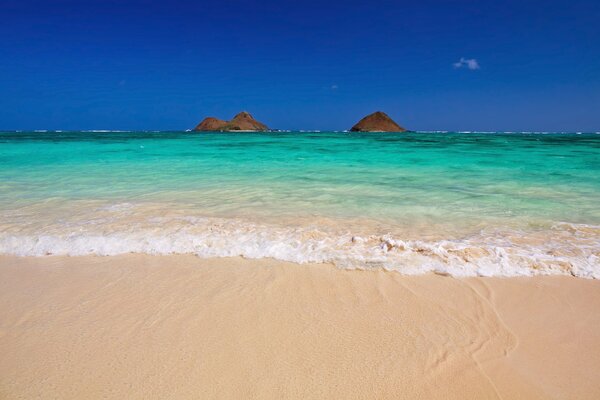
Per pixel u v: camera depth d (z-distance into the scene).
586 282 3.59
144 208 6.17
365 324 2.92
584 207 6.23
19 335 2.78
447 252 4.12
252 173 10.75
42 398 2.20
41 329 2.86
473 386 2.31
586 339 2.77
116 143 28.73
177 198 7.02
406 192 7.61
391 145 26.45
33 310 3.12
